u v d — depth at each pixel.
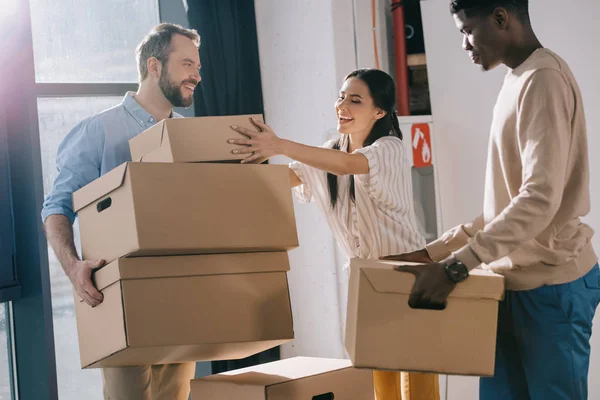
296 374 2.09
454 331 1.68
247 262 1.98
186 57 2.32
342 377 2.13
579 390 1.74
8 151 2.73
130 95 2.37
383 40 3.39
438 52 3.26
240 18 3.29
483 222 1.91
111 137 2.28
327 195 2.26
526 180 1.64
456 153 3.22
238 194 1.94
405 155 2.28
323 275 3.20
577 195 1.72
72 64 3.00
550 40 2.99
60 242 2.10
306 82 3.21
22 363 2.78
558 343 1.73
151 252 1.83
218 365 3.21
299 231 3.29
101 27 3.09
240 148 1.96
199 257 1.91
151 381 2.26
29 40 2.72
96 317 1.95
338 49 3.12
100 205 2.05
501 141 1.75
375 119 2.30
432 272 1.65
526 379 1.81
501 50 1.77
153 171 1.83
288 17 3.26
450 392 3.10
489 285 1.68
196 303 1.90
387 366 1.66
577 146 1.72
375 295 1.66
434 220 3.27
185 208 1.86
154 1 3.27
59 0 2.96
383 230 2.20
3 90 2.71
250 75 3.33
